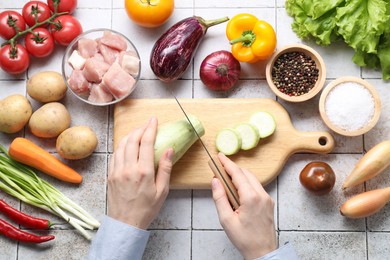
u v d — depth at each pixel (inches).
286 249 48.3
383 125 56.3
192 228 56.2
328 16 54.6
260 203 47.9
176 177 54.9
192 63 57.3
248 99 55.6
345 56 56.9
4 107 53.9
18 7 58.4
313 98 56.6
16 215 54.9
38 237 54.8
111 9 58.1
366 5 53.0
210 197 56.2
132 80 53.6
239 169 49.1
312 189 53.1
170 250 56.1
